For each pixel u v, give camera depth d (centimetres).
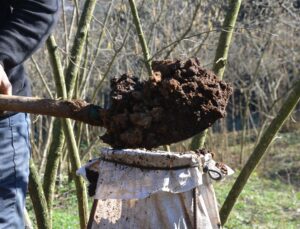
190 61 213
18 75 259
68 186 759
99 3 726
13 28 243
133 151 216
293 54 1085
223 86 215
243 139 1090
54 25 255
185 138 212
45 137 878
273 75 1184
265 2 794
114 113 214
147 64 438
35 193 339
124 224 225
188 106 207
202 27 770
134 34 729
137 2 732
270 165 1096
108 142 218
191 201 221
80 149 880
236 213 762
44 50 853
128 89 215
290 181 1027
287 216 775
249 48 1041
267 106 1219
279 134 1276
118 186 219
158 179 215
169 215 219
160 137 211
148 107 210
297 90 329
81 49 395
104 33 670
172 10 775
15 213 263
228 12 386
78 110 220
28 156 271
